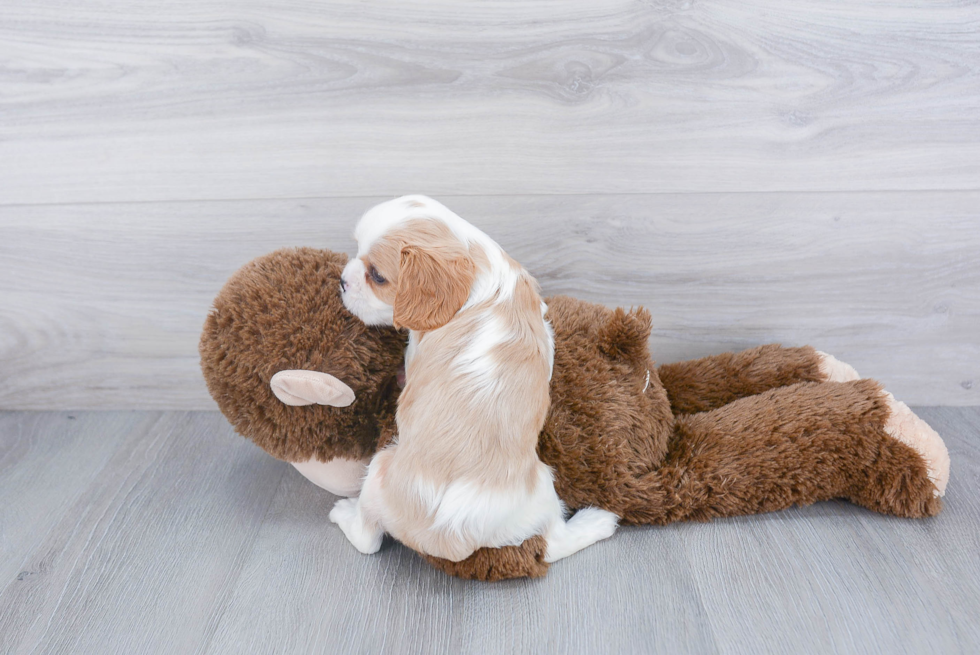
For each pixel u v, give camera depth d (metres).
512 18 1.26
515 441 1.08
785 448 1.26
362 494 1.18
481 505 1.06
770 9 1.25
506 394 1.07
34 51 1.30
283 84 1.32
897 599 1.11
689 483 1.25
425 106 1.33
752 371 1.45
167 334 1.57
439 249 1.05
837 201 1.41
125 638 1.07
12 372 1.62
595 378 1.25
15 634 1.07
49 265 1.49
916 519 1.28
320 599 1.14
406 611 1.11
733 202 1.42
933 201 1.41
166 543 1.26
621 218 1.43
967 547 1.22
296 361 1.12
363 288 1.11
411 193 1.41
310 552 1.24
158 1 1.26
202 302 1.53
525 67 1.30
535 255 1.47
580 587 1.15
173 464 1.47
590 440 1.22
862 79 1.31
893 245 1.45
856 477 1.27
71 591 1.15
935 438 1.26
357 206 1.43
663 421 1.30
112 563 1.21
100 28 1.28
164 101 1.34
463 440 1.06
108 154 1.39
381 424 1.22
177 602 1.13
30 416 1.63
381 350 1.18
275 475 1.45
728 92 1.32
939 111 1.33
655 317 1.54
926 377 1.59
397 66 1.30
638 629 1.07
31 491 1.39
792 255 1.47
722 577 1.16
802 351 1.47
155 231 1.46
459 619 1.09
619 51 1.29
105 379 1.63
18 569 1.20
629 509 1.25
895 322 1.53
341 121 1.35
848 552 1.21
